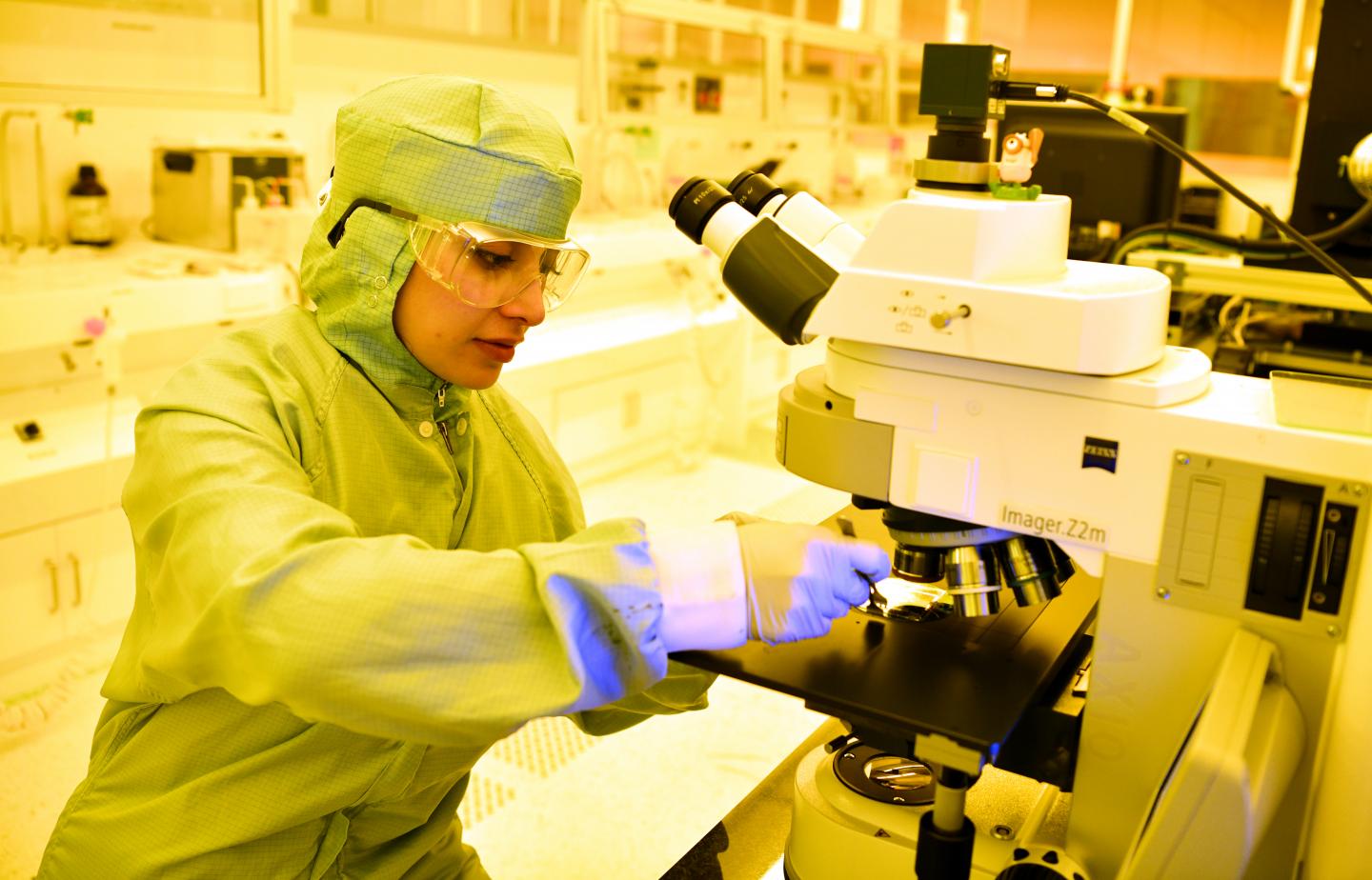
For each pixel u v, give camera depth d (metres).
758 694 3.06
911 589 1.13
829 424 0.95
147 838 1.07
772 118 5.58
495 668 0.82
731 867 1.18
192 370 1.04
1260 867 0.91
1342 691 0.81
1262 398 0.88
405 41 4.27
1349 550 0.81
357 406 1.10
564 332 4.40
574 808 2.52
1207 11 6.23
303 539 0.86
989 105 0.91
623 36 4.98
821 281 0.94
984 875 0.98
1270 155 5.45
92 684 2.87
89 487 2.91
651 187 5.51
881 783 1.08
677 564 0.88
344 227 1.08
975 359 0.88
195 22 3.25
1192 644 0.88
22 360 2.91
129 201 3.50
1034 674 0.96
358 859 1.18
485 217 1.01
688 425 5.14
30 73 3.12
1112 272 0.93
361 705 0.81
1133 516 0.86
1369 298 0.95
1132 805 0.94
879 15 6.79
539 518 1.32
